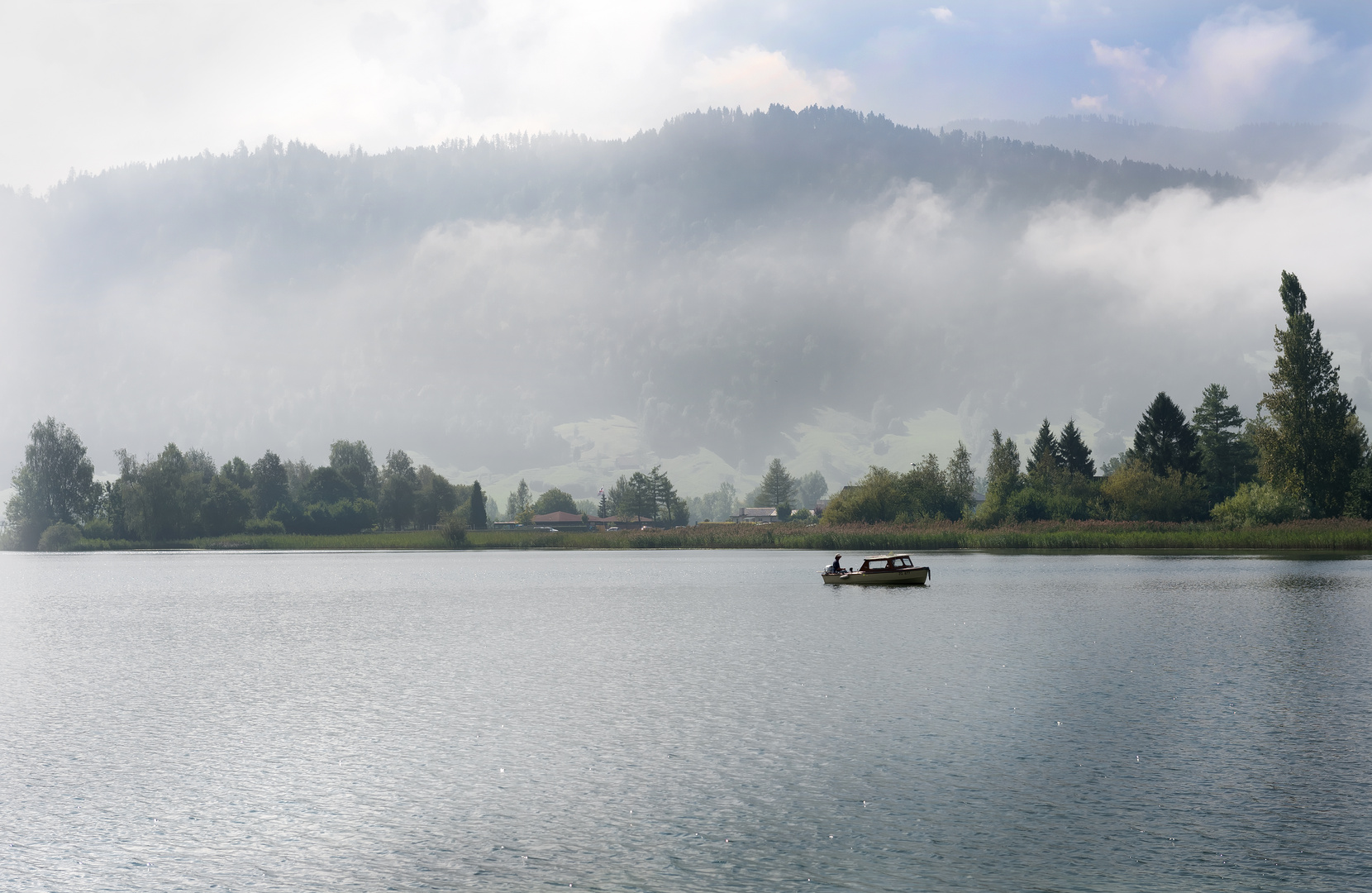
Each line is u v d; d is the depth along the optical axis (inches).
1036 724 1217.4
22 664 1852.9
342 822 912.9
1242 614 2303.2
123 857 839.7
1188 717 1243.2
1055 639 1945.1
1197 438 6501.0
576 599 3080.7
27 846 866.1
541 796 971.9
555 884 766.5
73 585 4079.7
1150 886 737.6
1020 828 858.1
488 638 2143.2
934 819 882.8
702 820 895.1
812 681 1539.1
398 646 2036.2
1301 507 5024.6
